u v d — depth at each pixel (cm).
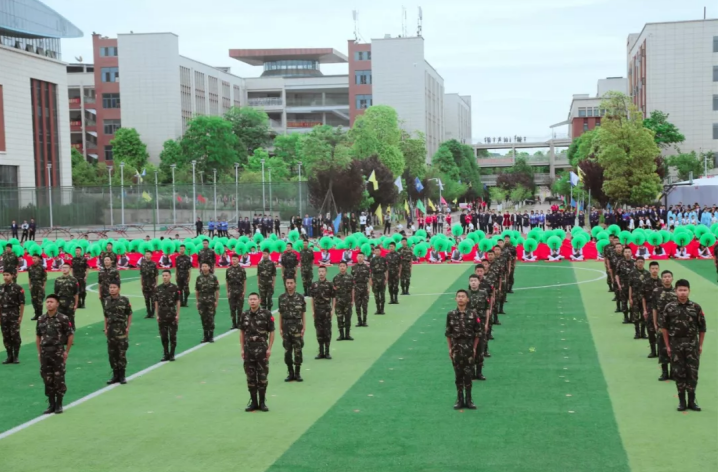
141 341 2458
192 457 1322
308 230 7038
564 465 1231
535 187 18938
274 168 11931
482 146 19512
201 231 7062
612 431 1402
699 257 4641
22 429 1509
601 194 8525
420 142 11144
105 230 7494
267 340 1614
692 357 1509
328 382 1850
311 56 17525
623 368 1920
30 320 2970
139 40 14050
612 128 7525
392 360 2089
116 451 1365
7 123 9144
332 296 2123
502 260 2798
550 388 1731
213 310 2412
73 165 12638
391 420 1507
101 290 2742
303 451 1334
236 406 1648
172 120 14100
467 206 11731
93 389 1834
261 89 16888
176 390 1808
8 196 8219
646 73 11444
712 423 1437
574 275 4034
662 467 1213
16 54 9300
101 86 14400
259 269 2936
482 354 1823
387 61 14412
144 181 12219
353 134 10138
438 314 2880
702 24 11138
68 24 10438
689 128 11275
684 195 8025
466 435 1397
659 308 1755
